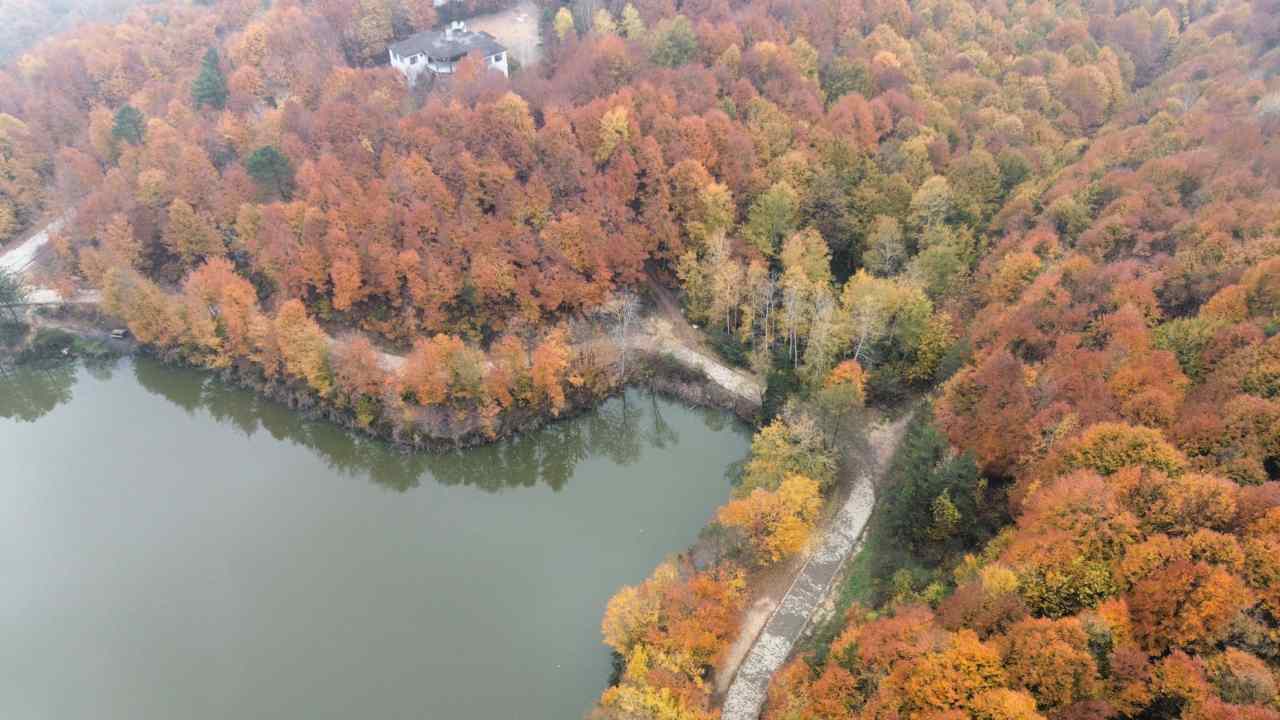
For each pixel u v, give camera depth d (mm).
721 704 77312
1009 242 115000
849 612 79688
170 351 128875
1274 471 70188
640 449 116375
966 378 92312
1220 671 55844
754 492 86375
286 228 122312
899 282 112375
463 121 128750
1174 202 110812
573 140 129250
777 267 127812
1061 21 179750
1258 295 86500
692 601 78625
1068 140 152875
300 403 120000
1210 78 157625
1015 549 69125
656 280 134500
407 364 110562
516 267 123125
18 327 135375
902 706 61375
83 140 149000
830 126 136500
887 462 101438
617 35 151250
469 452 114188
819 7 163250
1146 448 70875
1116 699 57688
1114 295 93688
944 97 154750
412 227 120125
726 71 142000
